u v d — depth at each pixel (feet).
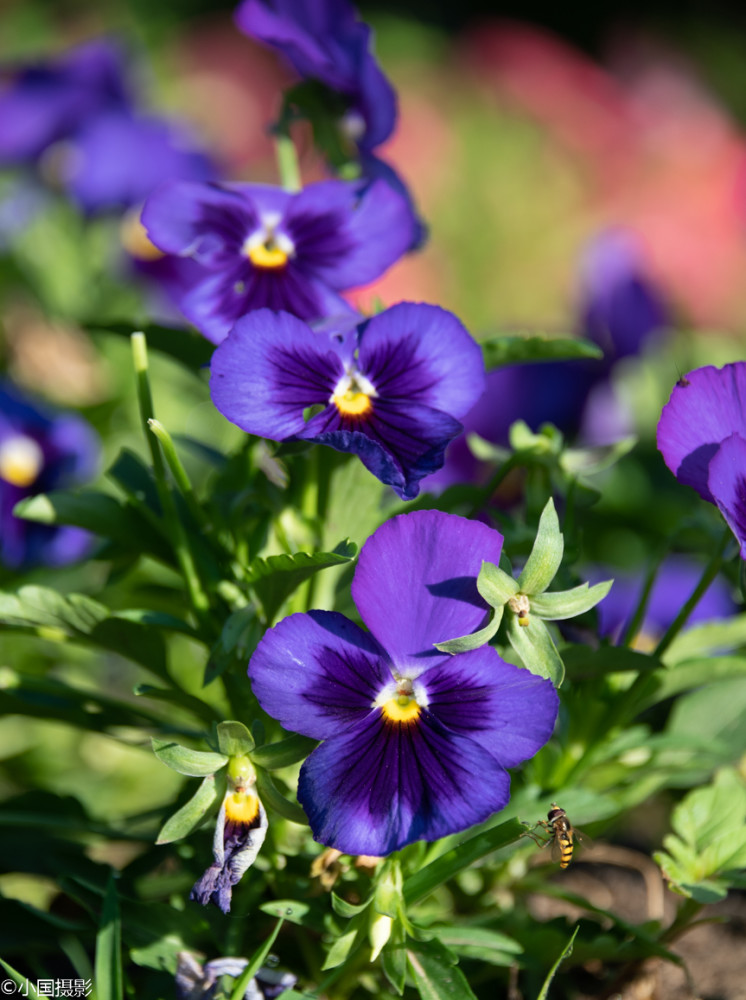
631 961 1.55
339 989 1.48
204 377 1.56
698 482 1.39
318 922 1.44
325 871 1.43
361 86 1.58
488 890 1.56
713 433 1.40
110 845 1.79
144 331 1.55
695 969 1.62
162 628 1.50
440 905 1.55
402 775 1.34
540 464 1.49
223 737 1.34
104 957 1.39
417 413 1.39
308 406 1.39
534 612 1.35
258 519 1.54
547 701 1.34
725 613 1.95
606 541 2.53
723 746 1.55
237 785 1.35
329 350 1.40
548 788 1.54
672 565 1.99
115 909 1.40
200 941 1.47
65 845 1.59
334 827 1.33
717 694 1.66
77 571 2.14
